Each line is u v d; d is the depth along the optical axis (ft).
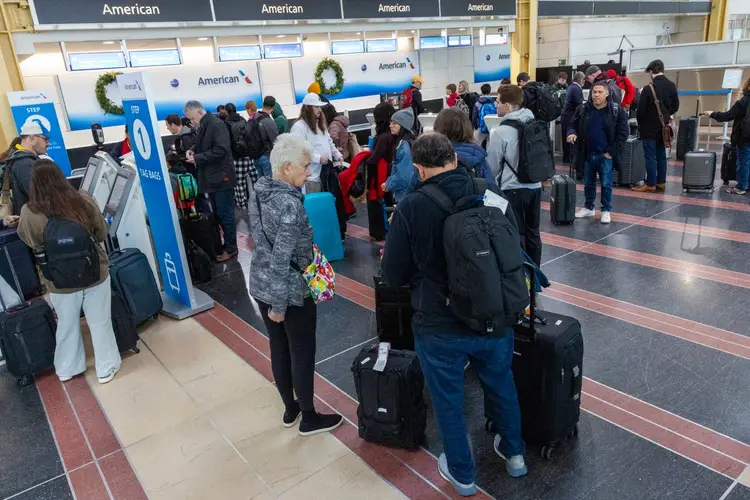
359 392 8.52
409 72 43.06
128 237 14.88
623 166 23.32
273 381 10.94
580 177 25.34
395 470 8.13
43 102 26.12
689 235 17.01
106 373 11.35
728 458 7.79
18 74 26.22
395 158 13.91
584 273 14.79
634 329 11.62
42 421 10.18
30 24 25.90
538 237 12.68
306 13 34.06
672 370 10.03
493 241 6.23
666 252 15.81
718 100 30.94
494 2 43.68
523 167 11.80
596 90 17.62
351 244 18.90
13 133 26.30
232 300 15.07
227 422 9.71
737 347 10.63
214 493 8.01
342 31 36.47
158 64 31.07
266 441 9.08
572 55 55.42
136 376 11.51
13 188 14.49
